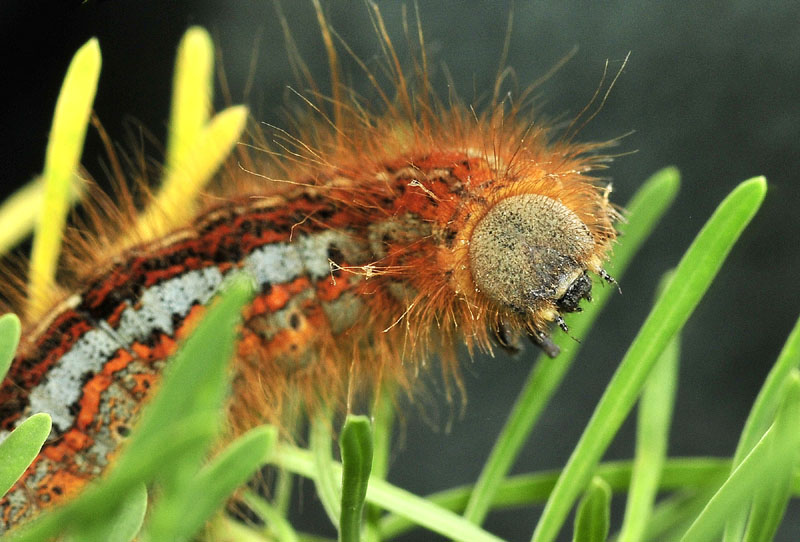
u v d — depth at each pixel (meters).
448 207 0.11
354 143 0.11
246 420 0.11
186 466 0.07
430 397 0.12
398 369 0.11
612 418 0.10
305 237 0.11
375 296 0.11
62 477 0.11
